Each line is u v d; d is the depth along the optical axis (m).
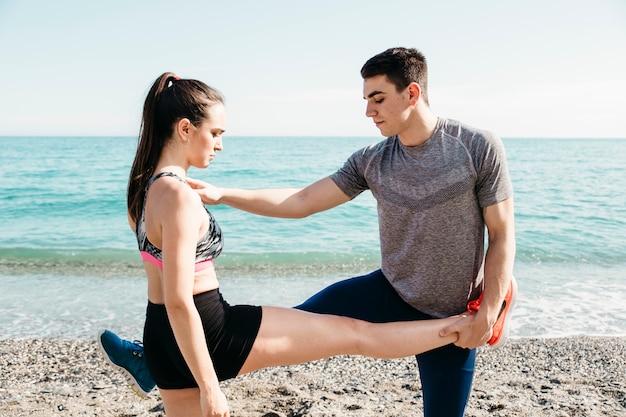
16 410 4.15
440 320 2.79
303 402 4.16
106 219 15.65
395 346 2.71
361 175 3.20
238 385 4.54
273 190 3.30
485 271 2.81
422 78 2.82
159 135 2.46
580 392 4.48
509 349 6.07
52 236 13.27
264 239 12.51
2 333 6.49
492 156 2.78
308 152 49.78
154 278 2.44
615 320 7.14
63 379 5.12
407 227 2.95
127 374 3.05
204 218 2.38
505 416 3.91
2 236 13.23
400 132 2.88
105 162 35.47
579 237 13.12
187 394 2.55
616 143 92.69
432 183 2.84
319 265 10.38
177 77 2.56
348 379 5.07
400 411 4.08
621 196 20.27
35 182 23.42
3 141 88.06
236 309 2.58
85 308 7.50
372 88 2.83
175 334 2.24
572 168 31.94
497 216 2.80
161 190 2.28
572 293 8.43
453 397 2.93
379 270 3.23
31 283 8.85
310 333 2.62
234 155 44.31
